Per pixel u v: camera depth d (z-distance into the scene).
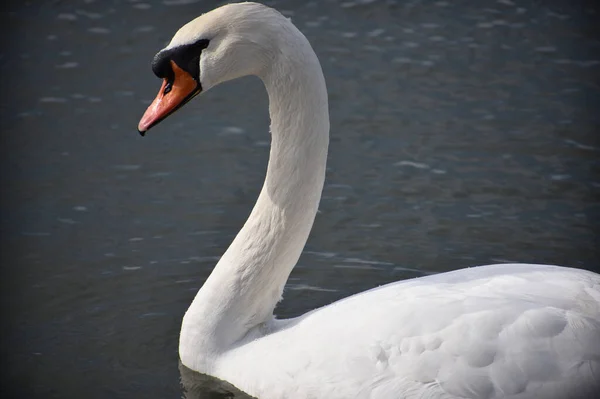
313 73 9.20
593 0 19.17
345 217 13.81
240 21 9.08
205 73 9.27
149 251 13.16
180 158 15.17
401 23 18.55
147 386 10.33
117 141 15.52
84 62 17.34
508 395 8.49
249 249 9.98
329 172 14.78
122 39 17.94
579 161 14.88
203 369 10.06
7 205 14.02
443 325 8.74
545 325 8.61
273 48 9.10
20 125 15.80
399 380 8.70
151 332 11.43
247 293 9.98
